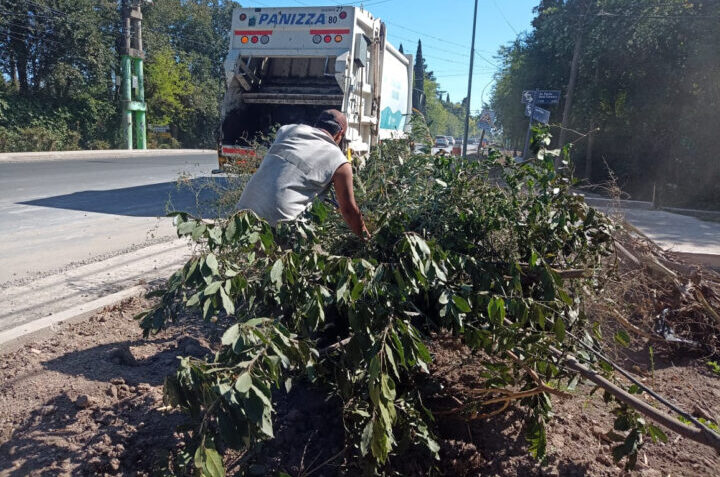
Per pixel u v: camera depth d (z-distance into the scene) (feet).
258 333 7.43
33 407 9.98
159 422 9.75
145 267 19.06
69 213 30.71
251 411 6.82
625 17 53.31
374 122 35.78
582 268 11.53
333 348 9.81
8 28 95.91
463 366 12.26
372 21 33.27
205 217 21.03
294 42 30.86
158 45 130.52
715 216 40.91
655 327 14.92
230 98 32.27
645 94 53.67
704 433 7.87
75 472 8.49
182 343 12.85
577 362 9.38
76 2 103.09
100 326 13.67
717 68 48.39
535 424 9.57
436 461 9.67
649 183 54.39
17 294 16.35
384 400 8.04
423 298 11.18
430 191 12.17
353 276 8.42
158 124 129.59
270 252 9.72
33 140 92.84
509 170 12.33
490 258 11.43
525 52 77.25
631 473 9.51
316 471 9.23
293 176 10.71
